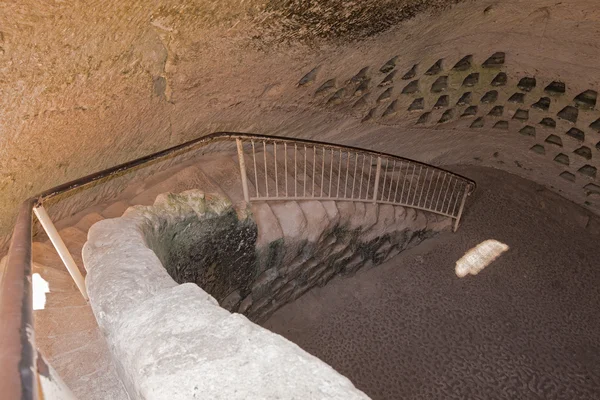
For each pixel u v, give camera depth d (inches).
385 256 256.5
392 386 204.7
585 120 242.8
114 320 70.5
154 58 133.5
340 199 204.4
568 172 298.4
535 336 228.8
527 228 291.7
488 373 211.0
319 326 223.8
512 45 230.1
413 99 258.8
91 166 149.0
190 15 125.6
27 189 126.7
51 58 102.4
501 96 269.4
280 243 185.2
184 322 64.5
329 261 226.2
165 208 128.4
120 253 90.8
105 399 82.0
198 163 201.9
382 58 209.9
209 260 157.5
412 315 234.2
